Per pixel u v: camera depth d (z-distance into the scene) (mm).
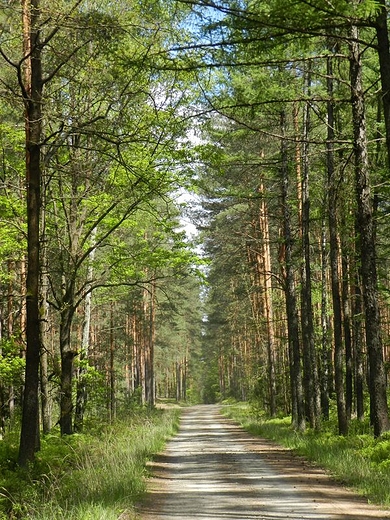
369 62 20281
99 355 39062
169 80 17625
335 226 21062
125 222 22734
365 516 9109
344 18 10688
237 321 58125
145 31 14648
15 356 22562
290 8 10297
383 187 21031
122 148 18297
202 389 135750
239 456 18562
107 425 26406
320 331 36906
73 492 10789
